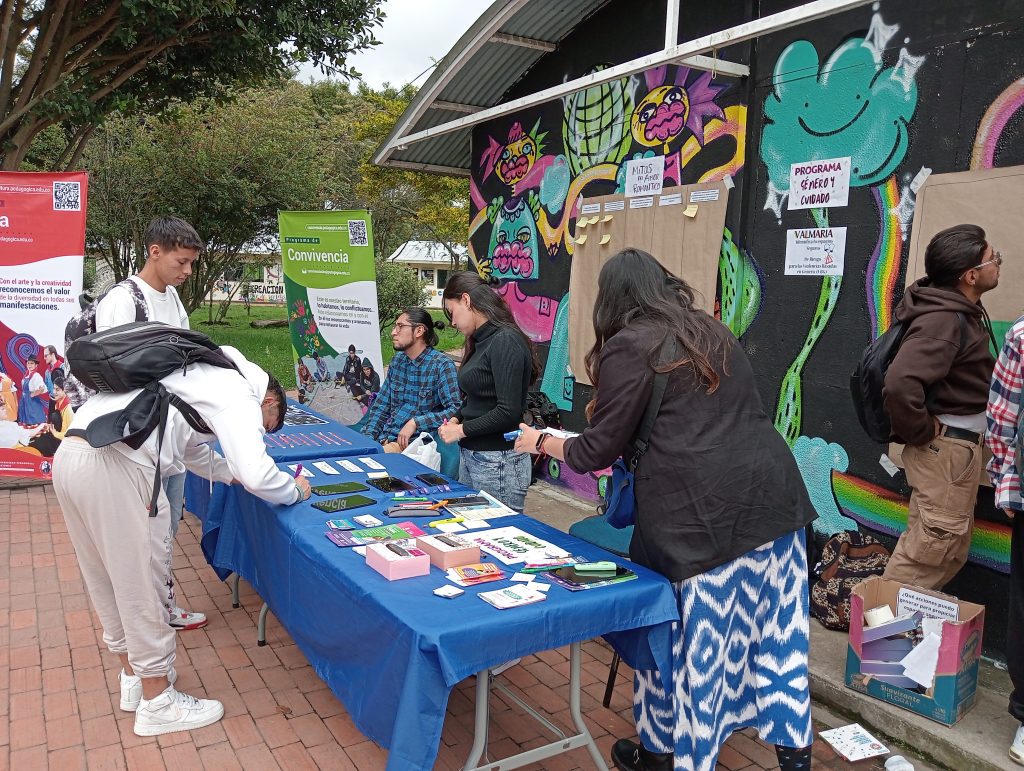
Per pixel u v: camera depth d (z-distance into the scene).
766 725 2.36
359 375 6.13
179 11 6.69
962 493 2.91
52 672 3.17
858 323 3.62
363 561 2.30
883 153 3.48
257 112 15.30
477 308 3.36
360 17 7.96
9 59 7.03
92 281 18.44
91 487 2.45
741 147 4.09
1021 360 2.46
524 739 2.76
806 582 2.37
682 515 2.19
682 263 4.44
